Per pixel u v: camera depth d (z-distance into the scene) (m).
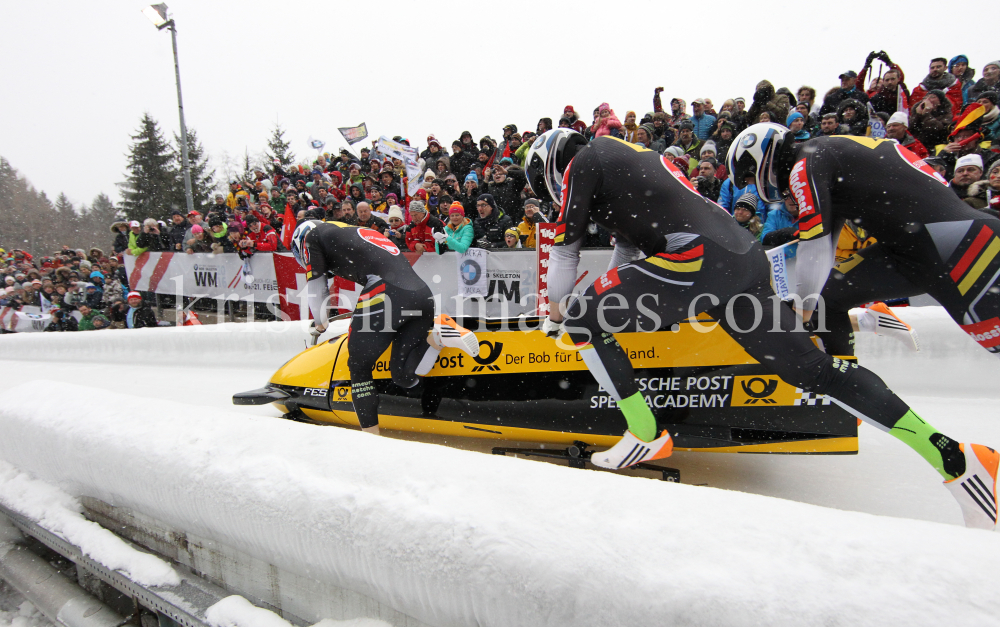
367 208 6.05
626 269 1.87
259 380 4.63
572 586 0.99
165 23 8.75
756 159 2.04
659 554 0.98
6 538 2.61
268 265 6.77
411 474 1.36
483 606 1.09
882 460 2.45
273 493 1.45
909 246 1.84
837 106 5.63
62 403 2.35
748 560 0.93
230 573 1.68
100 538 2.00
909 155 1.84
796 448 2.18
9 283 9.67
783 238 4.06
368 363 2.60
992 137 4.62
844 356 2.27
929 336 3.32
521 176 6.23
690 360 2.27
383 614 1.34
